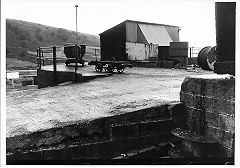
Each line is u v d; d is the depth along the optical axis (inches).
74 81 475.8
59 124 201.2
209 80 215.9
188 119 240.1
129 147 215.2
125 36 919.0
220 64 251.4
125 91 344.8
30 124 204.2
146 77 513.7
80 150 195.8
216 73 256.4
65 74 504.1
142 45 975.0
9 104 286.8
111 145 207.6
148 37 995.9
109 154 206.8
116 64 585.3
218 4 252.4
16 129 192.5
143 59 981.8
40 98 322.0
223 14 250.8
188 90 239.6
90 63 615.8
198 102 228.4
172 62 847.7
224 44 251.0
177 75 555.8
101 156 203.3
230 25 246.4
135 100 274.4
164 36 1062.4
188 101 239.8
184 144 223.8
